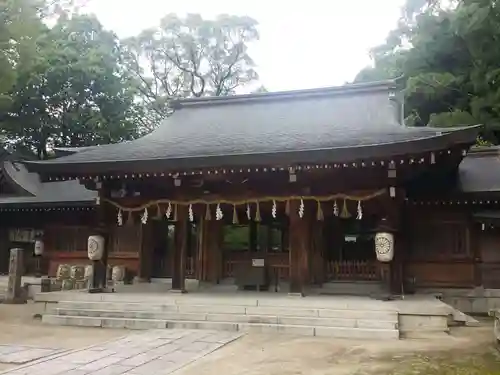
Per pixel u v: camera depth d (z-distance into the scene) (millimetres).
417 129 16156
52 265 25406
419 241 19000
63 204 24031
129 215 17938
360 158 14367
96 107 37250
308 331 12742
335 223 18906
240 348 10859
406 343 11641
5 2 21266
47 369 8664
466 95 31875
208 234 19859
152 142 19391
